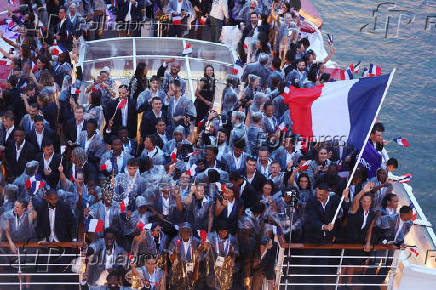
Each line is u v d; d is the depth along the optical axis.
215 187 49.88
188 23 82.25
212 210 49.53
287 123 63.16
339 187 52.84
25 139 56.34
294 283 49.75
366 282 51.56
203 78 66.00
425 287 52.34
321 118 52.06
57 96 65.50
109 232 48.19
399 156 92.81
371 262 51.47
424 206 84.81
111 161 55.28
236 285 50.81
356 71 67.81
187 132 63.16
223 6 84.19
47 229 47.53
